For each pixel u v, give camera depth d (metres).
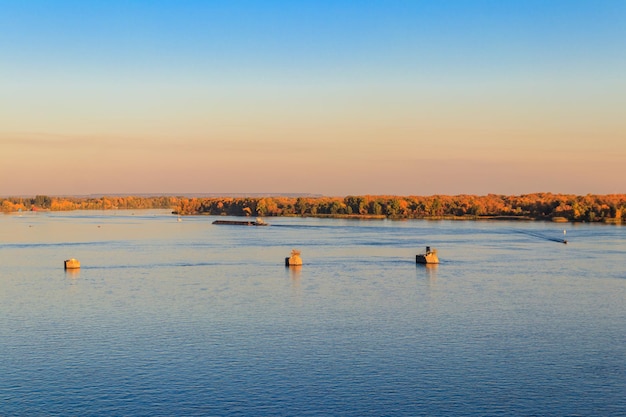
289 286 97.25
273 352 60.34
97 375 53.94
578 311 78.62
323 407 47.53
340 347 62.09
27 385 51.69
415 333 67.44
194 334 66.81
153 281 102.31
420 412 46.69
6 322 72.38
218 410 46.94
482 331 68.44
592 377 53.62
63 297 87.81
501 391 50.59
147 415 46.06
